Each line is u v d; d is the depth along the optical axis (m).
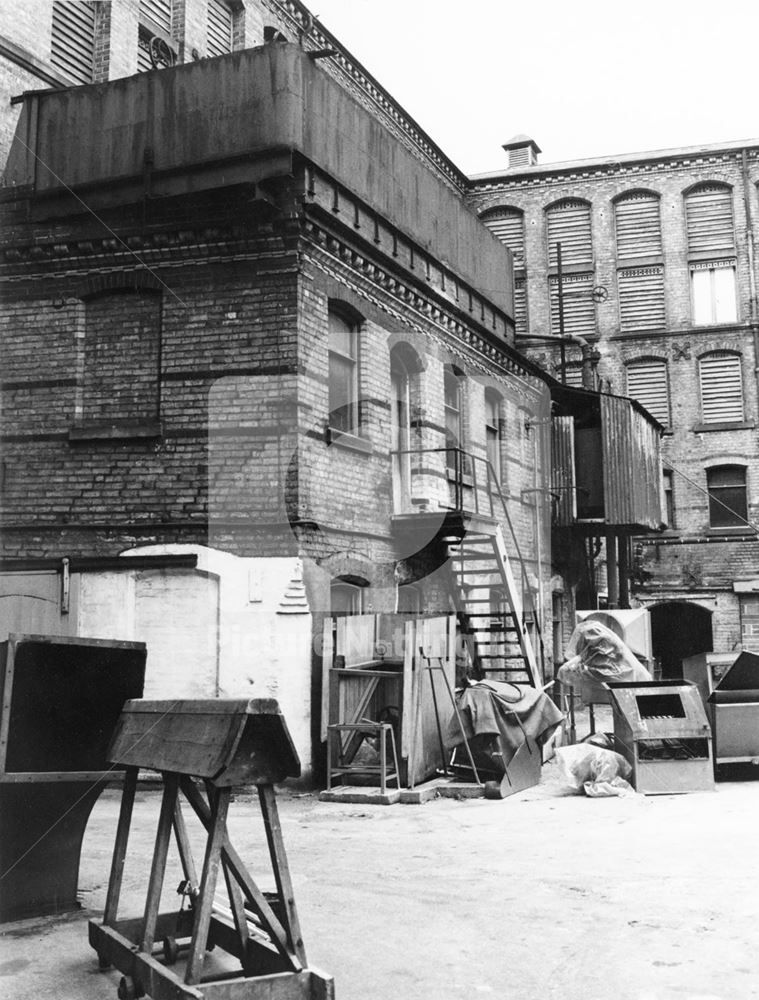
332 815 6.80
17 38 8.99
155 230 5.40
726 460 18.95
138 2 11.01
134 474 4.04
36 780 3.98
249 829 6.16
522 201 20.86
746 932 3.67
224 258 5.45
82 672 4.14
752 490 18.86
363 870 4.87
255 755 2.95
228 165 6.09
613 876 4.65
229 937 3.33
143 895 4.38
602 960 3.40
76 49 10.20
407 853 5.34
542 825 6.30
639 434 14.93
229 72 6.45
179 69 6.15
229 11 12.70
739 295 19.34
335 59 14.41
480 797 7.57
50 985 3.23
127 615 4.61
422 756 7.78
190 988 2.74
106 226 4.71
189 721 3.10
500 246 10.44
